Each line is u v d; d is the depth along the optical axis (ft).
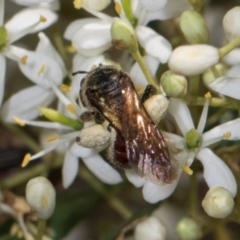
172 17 0.29
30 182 0.28
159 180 0.27
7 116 0.30
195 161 0.29
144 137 0.27
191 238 0.29
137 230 0.29
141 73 0.29
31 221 0.31
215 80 0.28
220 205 0.28
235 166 0.29
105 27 0.29
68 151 0.30
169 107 0.29
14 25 0.30
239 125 0.28
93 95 0.28
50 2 0.29
